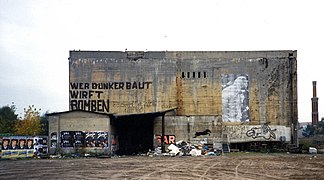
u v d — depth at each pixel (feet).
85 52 197.57
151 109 195.72
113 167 93.35
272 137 192.85
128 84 196.85
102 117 155.22
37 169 88.48
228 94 195.21
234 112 194.70
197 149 161.99
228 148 175.63
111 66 197.57
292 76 194.80
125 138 184.44
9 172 81.71
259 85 195.62
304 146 184.96
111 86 196.75
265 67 195.83
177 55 197.77
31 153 140.77
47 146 152.15
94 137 154.40
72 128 154.81
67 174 77.15
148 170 85.25
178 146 170.50
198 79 196.54
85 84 196.54
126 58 197.98
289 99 194.49
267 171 82.53
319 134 418.31
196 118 175.42
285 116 194.18
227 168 89.76
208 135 174.40
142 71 197.57
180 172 80.74
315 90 373.40
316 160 117.39
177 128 175.32
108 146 154.10
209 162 109.40
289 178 69.82
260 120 194.29
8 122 268.21
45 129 253.03
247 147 192.44
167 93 196.34
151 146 182.91
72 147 154.20
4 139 129.80
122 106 196.13
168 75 197.26
